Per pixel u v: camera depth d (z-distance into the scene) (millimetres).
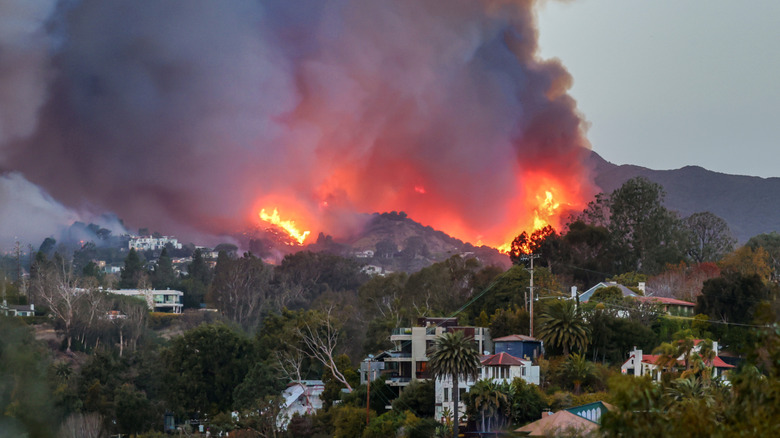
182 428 128000
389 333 143375
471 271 173875
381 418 98750
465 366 87250
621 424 25938
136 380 142000
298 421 111500
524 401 88188
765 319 26953
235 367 143625
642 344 109500
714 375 82938
